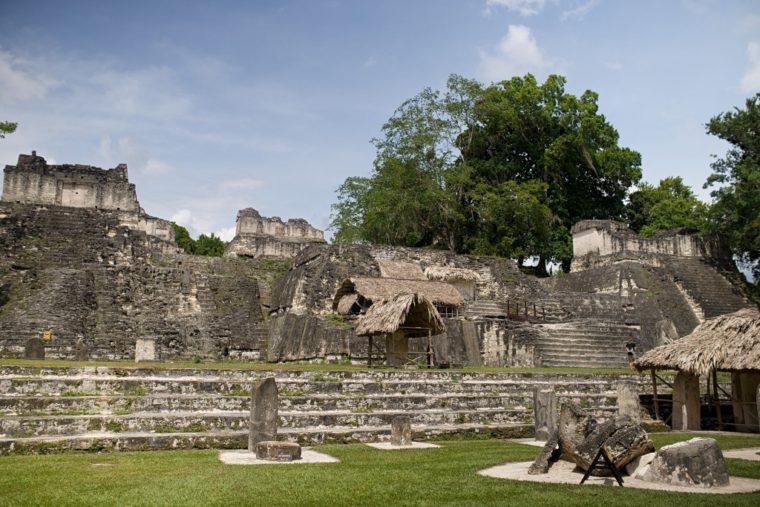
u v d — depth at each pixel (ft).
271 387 34.58
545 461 27.81
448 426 43.29
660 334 90.74
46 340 77.25
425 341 77.41
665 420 54.13
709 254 114.32
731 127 102.27
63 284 88.17
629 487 24.39
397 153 122.72
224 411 40.52
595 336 82.79
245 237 144.56
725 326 49.03
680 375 51.42
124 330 85.30
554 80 136.67
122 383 40.68
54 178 115.44
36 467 28.22
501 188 122.72
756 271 113.91
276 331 90.68
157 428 36.94
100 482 24.59
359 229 128.77
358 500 21.75
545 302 96.02
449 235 128.98
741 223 100.32
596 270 107.76
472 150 135.85
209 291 98.99
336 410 43.65
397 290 78.59
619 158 132.26
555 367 73.87
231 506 20.74
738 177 103.24
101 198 115.65
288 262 112.57
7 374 39.73
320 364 69.46
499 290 101.09
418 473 27.25
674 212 142.31
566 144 128.88
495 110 126.31
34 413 36.78
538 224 119.44
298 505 20.94
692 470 24.89
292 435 37.78
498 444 39.52
